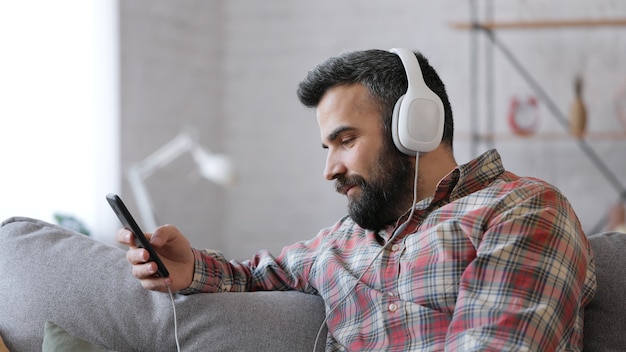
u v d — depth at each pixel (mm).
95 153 3541
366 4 4301
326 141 1510
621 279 1382
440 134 1459
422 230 1439
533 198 1344
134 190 3766
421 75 1469
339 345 1463
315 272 1569
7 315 1545
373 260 1459
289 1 4398
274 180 4438
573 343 1319
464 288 1294
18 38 3207
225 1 4461
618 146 4012
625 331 1356
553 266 1270
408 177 1487
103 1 3584
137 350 1503
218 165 3117
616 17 3971
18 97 3207
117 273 1548
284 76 4414
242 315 1493
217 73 4422
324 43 4359
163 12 3967
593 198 4051
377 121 1475
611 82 3998
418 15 4227
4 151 3152
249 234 4469
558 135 3814
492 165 1477
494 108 4133
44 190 3307
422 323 1372
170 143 4020
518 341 1213
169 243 1502
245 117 4457
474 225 1349
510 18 4098
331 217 4363
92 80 3529
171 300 1505
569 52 4047
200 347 1479
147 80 3869
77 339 1444
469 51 4160
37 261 1579
